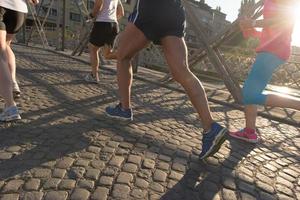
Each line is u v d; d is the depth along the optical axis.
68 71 6.60
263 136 3.61
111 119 3.38
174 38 2.58
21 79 5.00
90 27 9.62
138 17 2.74
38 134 2.69
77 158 2.33
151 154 2.57
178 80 2.54
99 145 2.62
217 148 2.43
